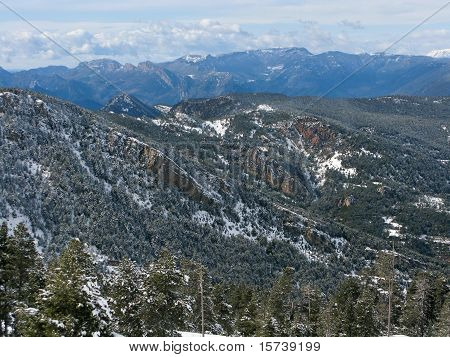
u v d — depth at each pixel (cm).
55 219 16500
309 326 6638
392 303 7100
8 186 16725
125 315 4156
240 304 8019
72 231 15938
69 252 4262
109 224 17062
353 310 6150
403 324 6688
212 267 16800
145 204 18912
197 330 5750
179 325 4409
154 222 18100
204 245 17838
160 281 4250
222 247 18000
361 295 6900
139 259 16025
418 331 6694
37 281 4319
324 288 15988
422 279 7062
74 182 18700
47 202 16962
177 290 4519
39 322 2961
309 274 17212
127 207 18475
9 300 3828
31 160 19088
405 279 15075
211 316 5950
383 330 6444
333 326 6225
